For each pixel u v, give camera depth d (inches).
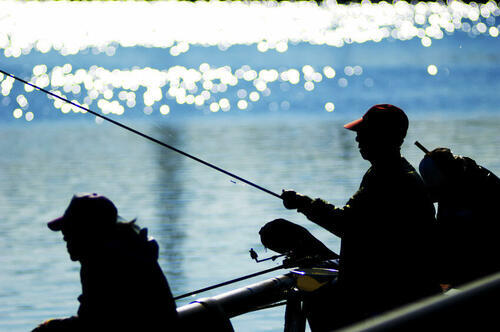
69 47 2942.9
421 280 343.3
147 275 296.7
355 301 351.9
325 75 2454.5
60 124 1825.8
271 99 2129.7
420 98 2059.5
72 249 301.4
